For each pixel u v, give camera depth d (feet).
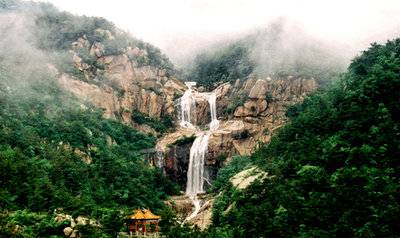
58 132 332.60
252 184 241.55
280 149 284.41
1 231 180.75
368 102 242.78
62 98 388.78
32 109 352.08
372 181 182.39
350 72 318.86
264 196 231.30
